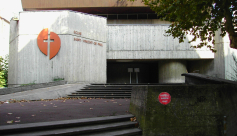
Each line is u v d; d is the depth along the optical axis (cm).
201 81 1063
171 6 784
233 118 630
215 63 2278
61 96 1390
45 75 1831
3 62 2658
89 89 1541
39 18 1877
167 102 577
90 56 1995
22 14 1886
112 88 1546
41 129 517
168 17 907
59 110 797
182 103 581
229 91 632
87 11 2544
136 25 2319
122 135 548
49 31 1861
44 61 1841
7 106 917
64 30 1853
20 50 1864
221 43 2219
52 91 1347
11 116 654
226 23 676
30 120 593
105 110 802
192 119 577
